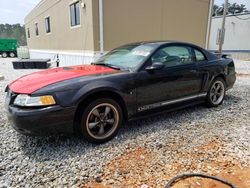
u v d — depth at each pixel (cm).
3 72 1076
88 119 289
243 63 1588
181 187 214
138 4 926
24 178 229
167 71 355
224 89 469
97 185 219
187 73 382
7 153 277
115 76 308
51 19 1367
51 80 289
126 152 279
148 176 231
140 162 256
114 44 901
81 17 935
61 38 1235
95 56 868
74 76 304
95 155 272
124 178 229
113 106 308
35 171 240
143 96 331
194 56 408
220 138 315
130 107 321
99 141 300
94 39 853
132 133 333
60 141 308
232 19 2164
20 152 280
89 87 282
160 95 352
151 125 362
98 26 848
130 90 316
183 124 366
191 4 1096
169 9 1025
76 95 274
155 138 316
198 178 228
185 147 289
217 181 223
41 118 256
